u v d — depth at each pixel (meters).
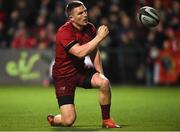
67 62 24.58
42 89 54.66
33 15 62.66
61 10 60.06
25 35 60.50
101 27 23.78
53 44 59.97
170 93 49.88
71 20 24.62
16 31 60.66
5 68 59.62
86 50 23.81
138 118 29.59
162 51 59.41
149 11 24.45
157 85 59.84
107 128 24.72
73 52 24.05
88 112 32.72
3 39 60.69
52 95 47.28
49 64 59.62
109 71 60.31
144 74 60.22
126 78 60.50
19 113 32.38
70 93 24.77
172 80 59.97
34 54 59.72
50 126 25.70
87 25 25.09
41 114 31.83
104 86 24.27
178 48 59.59
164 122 27.53
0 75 59.62
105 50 59.88
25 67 59.78
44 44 59.88
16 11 61.47
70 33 24.45
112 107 36.59
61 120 25.06
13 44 60.38
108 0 62.16
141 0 60.84
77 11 24.34
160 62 59.44
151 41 59.09
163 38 59.06
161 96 46.44
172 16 59.53
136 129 24.47
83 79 24.69
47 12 61.47
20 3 62.25
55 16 59.97
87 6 61.38
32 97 45.19
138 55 59.94
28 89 54.59
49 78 59.69
